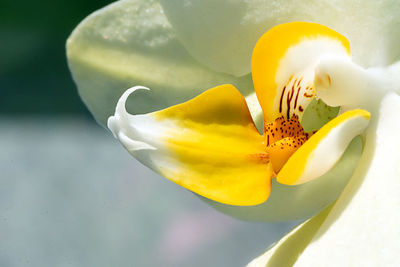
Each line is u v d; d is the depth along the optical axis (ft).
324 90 0.65
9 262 1.64
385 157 0.64
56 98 3.77
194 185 0.65
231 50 0.69
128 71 0.74
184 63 0.73
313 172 0.65
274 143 0.66
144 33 0.73
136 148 0.65
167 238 1.77
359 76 0.65
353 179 0.65
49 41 3.98
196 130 0.66
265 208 0.74
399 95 0.66
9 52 3.93
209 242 1.75
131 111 0.75
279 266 0.67
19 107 3.71
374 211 0.63
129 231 1.74
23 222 1.75
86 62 0.74
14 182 1.90
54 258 1.66
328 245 0.64
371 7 0.67
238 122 0.67
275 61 0.66
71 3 4.02
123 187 1.89
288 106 0.67
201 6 0.69
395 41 0.66
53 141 2.28
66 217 1.77
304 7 0.68
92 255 1.68
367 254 0.63
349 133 0.65
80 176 1.94
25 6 3.99
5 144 2.17
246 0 0.68
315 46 0.66
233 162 0.66
